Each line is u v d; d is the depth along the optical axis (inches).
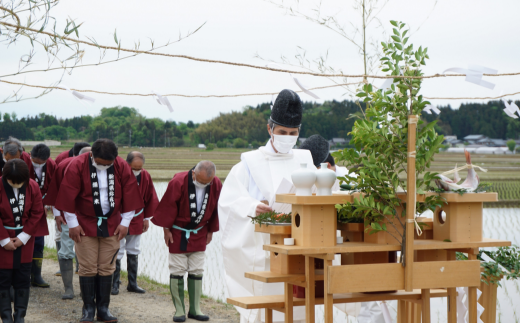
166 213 235.1
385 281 124.0
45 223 227.3
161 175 1146.7
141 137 2719.0
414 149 121.3
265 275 138.1
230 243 180.5
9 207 211.9
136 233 284.4
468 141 3981.3
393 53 124.5
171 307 262.1
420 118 131.9
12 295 261.0
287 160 192.9
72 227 217.6
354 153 126.6
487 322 163.9
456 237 132.6
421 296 136.9
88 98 114.1
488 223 559.8
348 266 121.0
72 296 271.7
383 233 130.3
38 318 235.6
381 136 123.7
